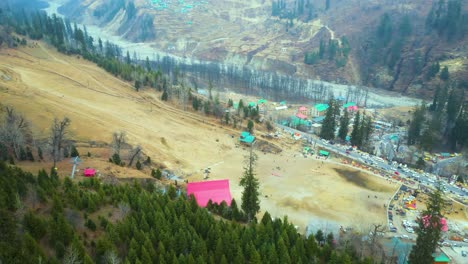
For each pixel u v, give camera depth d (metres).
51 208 74.50
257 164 153.25
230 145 166.88
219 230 76.38
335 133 196.12
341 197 130.38
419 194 134.12
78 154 119.75
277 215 116.19
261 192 131.75
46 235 67.19
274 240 79.56
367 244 91.38
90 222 73.62
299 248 76.38
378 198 130.38
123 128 156.88
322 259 78.25
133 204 83.62
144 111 183.00
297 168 152.75
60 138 112.62
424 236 78.75
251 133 179.12
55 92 178.25
